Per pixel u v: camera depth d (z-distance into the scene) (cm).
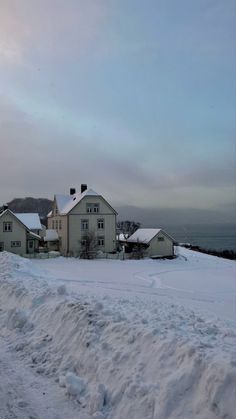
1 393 535
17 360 663
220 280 3084
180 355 510
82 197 5119
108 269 3691
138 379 508
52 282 1364
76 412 493
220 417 408
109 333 640
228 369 441
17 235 4800
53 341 707
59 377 580
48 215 5978
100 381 544
